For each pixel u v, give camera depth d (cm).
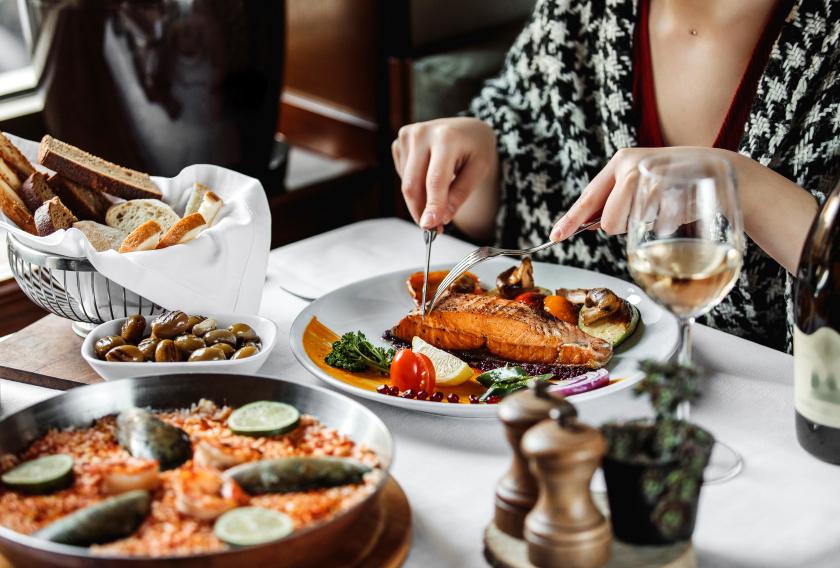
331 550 89
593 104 211
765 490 104
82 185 158
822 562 94
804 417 110
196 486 91
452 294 148
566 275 163
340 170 321
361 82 327
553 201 215
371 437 102
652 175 106
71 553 81
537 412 88
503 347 138
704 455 86
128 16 229
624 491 87
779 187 154
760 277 187
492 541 92
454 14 321
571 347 133
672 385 85
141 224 154
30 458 103
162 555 82
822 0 178
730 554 94
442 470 111
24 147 163
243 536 85
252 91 251
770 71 181
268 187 283
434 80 312
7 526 90
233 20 239
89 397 111
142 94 237
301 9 337
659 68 200
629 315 143
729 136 194
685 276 102
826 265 104
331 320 148
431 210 165
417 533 99
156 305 144
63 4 227
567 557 84
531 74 217
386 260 179
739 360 135
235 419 107
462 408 116
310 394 110
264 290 167
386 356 136
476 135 190
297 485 94
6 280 235
